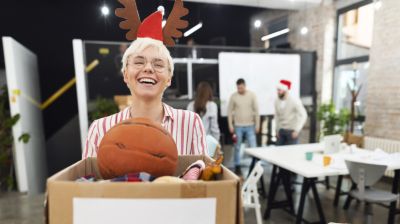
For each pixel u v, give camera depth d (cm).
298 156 289
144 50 79
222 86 473
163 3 434
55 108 552
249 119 432
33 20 526
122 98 394
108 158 53
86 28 562
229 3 516
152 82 80
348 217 288
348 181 400
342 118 441
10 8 508
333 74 526
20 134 354
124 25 88
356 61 471
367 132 428
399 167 249
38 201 329
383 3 396
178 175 68
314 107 527
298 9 562
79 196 41
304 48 565
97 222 42
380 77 405
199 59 468
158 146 54
